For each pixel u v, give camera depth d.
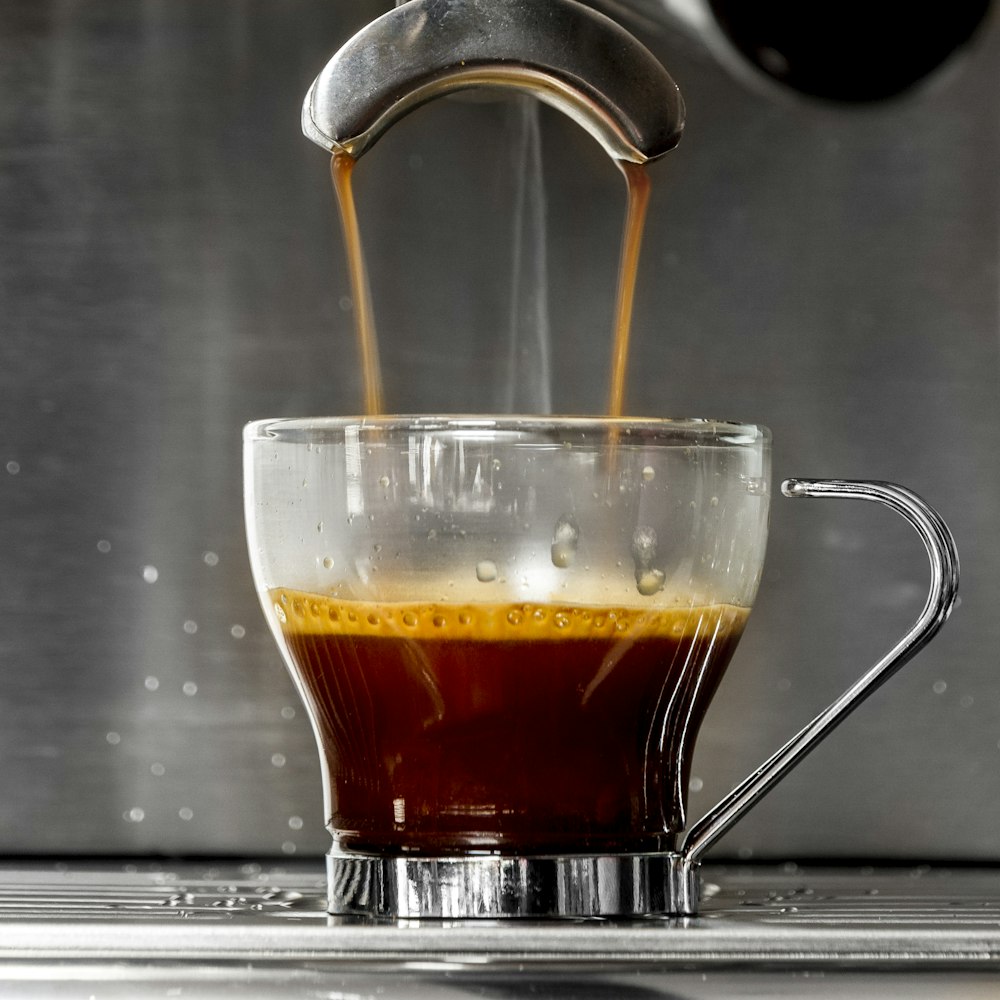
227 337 0.84
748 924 0.52
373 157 0.84
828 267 0.85
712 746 0.84
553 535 0.54
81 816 0.82
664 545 0.55
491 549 0.54
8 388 0.84
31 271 0.84
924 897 0.65
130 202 0.84
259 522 0.59
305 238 0.84
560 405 0.84
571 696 0.54
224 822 0.82
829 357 0.85
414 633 0.54
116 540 0.83
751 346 0.85
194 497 0.83
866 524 0.84
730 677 0.84
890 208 0.85
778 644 0.84
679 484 0.56
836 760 0.84
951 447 0.85
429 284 0.84
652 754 0.56
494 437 0.54
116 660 0.83
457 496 0.54
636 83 0.60
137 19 0.84
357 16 0.84
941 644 0.84
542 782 0.54
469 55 0.58
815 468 0.85
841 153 0.85
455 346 0.84
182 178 0.84
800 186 0.85
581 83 0.60
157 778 0.82
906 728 0.84
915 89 0.82
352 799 0.57
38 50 0.84
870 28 0.80
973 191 0.85
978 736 0.84
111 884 0.71
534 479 0.54
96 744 0.83
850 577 0.84
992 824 0.84
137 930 0.49
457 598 0.54
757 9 0.80
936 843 0.84
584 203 0.84
